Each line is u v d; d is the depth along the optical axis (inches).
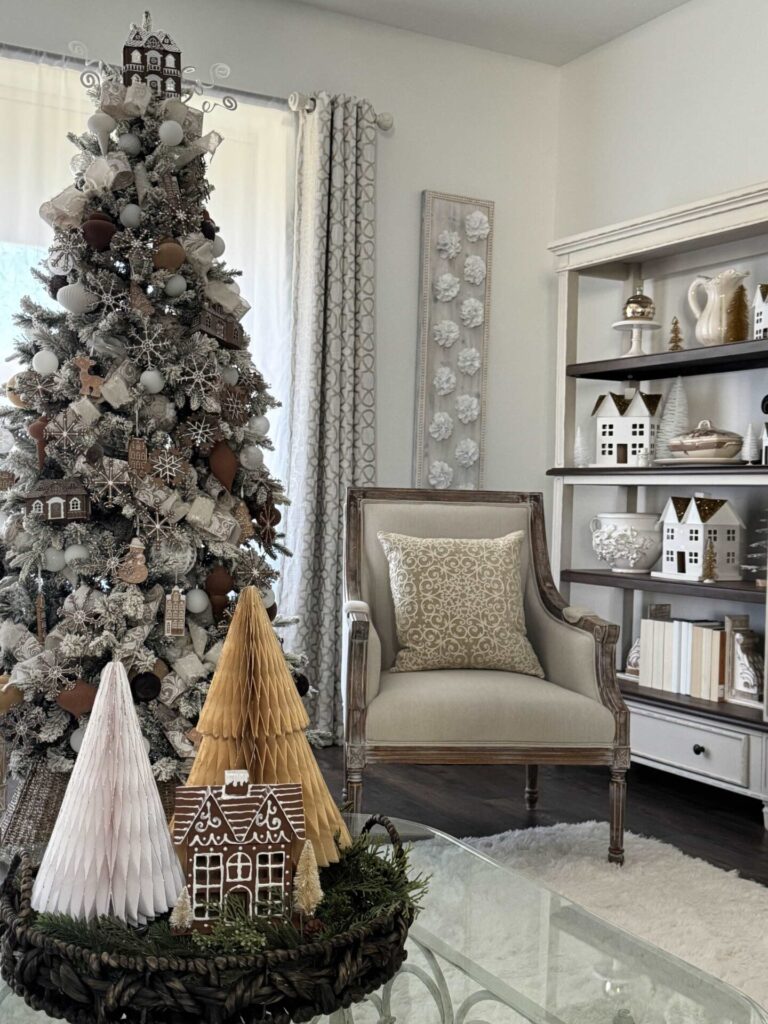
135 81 100.8
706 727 129.2
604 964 52.4
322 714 156.5
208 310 102.3
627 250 148.9
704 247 147.0
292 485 158.1
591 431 172.2
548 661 116.3
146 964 38.5
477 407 175.3
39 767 95.7
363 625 102.3
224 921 41.4
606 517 153.8
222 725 46.6
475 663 113.4
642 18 163.5
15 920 42.3
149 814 43.4
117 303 98.3
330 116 159.0
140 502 95.3
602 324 172.1
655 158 163.5
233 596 104.3
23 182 140.3
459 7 160.6
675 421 151.5
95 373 99.0
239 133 155.7
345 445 159.0
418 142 171.0
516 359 181.3
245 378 107.3
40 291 141.0
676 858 107.6
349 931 42.0
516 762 103.4
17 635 94.3
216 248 106.7
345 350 159.2
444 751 102.6
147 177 100.3
